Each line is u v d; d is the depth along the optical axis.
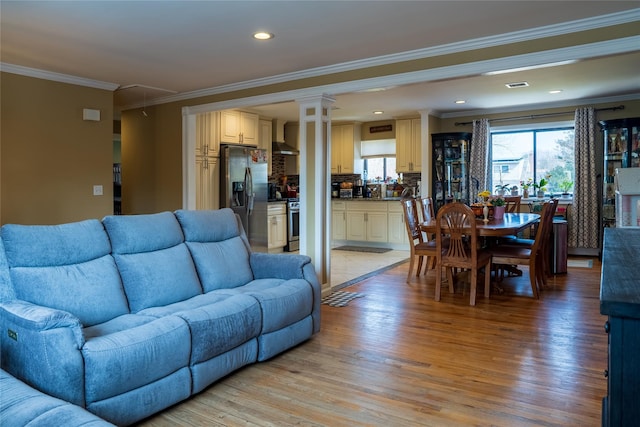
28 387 1.83
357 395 2.57
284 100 5.10
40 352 2.03
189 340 2.48
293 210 8.24
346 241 8.66
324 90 4.77
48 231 2.61
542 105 7.17
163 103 6.20
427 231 4.80
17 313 2.14
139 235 3.04
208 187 6.69
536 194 7.50
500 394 2.56
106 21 3.38
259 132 7.93
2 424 1.57
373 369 2.93
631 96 6.53
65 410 1.61
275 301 3.08
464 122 7.84
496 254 4.80
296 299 3.25
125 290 2.87
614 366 0.82
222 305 2.79
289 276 3.58
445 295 4.84
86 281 2.62
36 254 2.49
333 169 8.98
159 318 2.61
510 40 3.73
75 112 5.17
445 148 7.55
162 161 6.27
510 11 3.23
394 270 6.24
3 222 4.61
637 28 3.28
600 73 5.13
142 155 6.51
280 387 2.69
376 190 8.80
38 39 3.79
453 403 2.46
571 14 3.30
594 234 6.94
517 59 3.74
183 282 3.12
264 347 3.01
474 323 3.86
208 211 3.71
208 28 3.54
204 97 5.77
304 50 4.13
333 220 8.73
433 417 2.32
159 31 3.60
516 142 7.72
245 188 7.11
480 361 3.04
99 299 2.62
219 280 3.38
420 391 2.61
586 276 5.66
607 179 6.53
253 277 3.73
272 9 3.17
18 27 3.51
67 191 5.11
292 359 3.12
